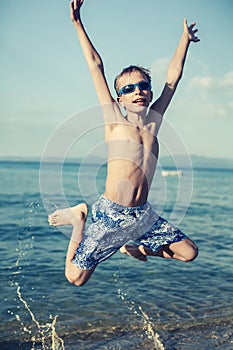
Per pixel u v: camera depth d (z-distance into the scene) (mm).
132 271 7098
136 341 4699
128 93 3955
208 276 6898
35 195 18406
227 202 18141
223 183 31969
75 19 3961
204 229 11266
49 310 5453
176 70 4188
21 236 9742
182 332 4906
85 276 3979
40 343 4656
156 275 6895
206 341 4695
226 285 6465
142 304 5684
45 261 7629
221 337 4793
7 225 11031
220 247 9055
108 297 5918
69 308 5527
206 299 5879
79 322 5145
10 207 14453
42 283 6418
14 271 6984
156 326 5051
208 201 18438
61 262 7582
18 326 5020
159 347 4566
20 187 22281
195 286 6402
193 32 4277
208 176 44938
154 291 6168
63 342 4668
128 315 5344
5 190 20484
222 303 5738
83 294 6012
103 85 3896
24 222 11492
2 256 7926
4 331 4895
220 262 7762
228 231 11016
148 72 4070
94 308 5543
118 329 4965
